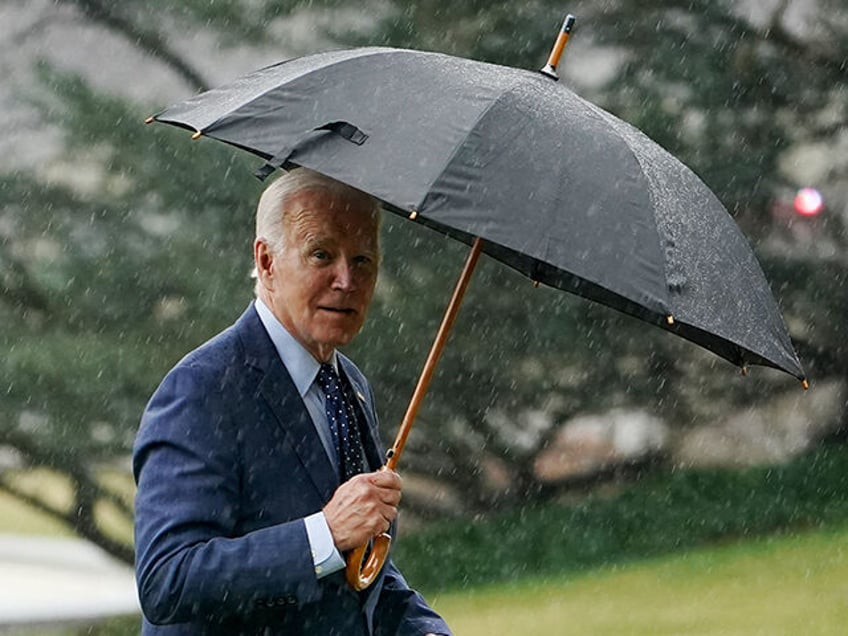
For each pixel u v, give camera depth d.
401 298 19.64
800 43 19.98
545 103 4.73
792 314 21.12
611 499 22.14
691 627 16.91
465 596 19.91
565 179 4.51
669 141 19.48
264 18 19.52
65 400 19.06
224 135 4.67
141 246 19.05
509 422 21.23
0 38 20.05
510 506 22.38
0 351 18.86
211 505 4.54
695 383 21.77
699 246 4.70
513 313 19.92
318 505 4.70
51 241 19.14
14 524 22.89
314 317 4.74
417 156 4.47
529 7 19.34
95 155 19.19
